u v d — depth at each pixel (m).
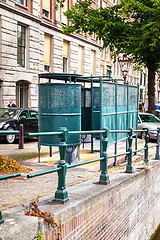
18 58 21.80
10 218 3.13
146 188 7.43
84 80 9.58
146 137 8.52
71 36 28.02
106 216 4.86
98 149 11.01
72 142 8.14
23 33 22.06
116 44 18.06
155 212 8.56
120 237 5.60
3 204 4.53
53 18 25.23
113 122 8.48
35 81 23.09
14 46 20.70
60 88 8.05
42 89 8.24
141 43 15.49
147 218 7.64
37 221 3.12
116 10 17.17
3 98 19.95
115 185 5.23
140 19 17.02
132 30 16.69
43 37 24.12
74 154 8.34
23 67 22.20
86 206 4.12
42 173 3.49
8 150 11.48
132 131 6.73
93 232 4.38
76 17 17.30
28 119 15.48
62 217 3.51
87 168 7.76
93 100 9.91
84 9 17.80
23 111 15.39
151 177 7.88
